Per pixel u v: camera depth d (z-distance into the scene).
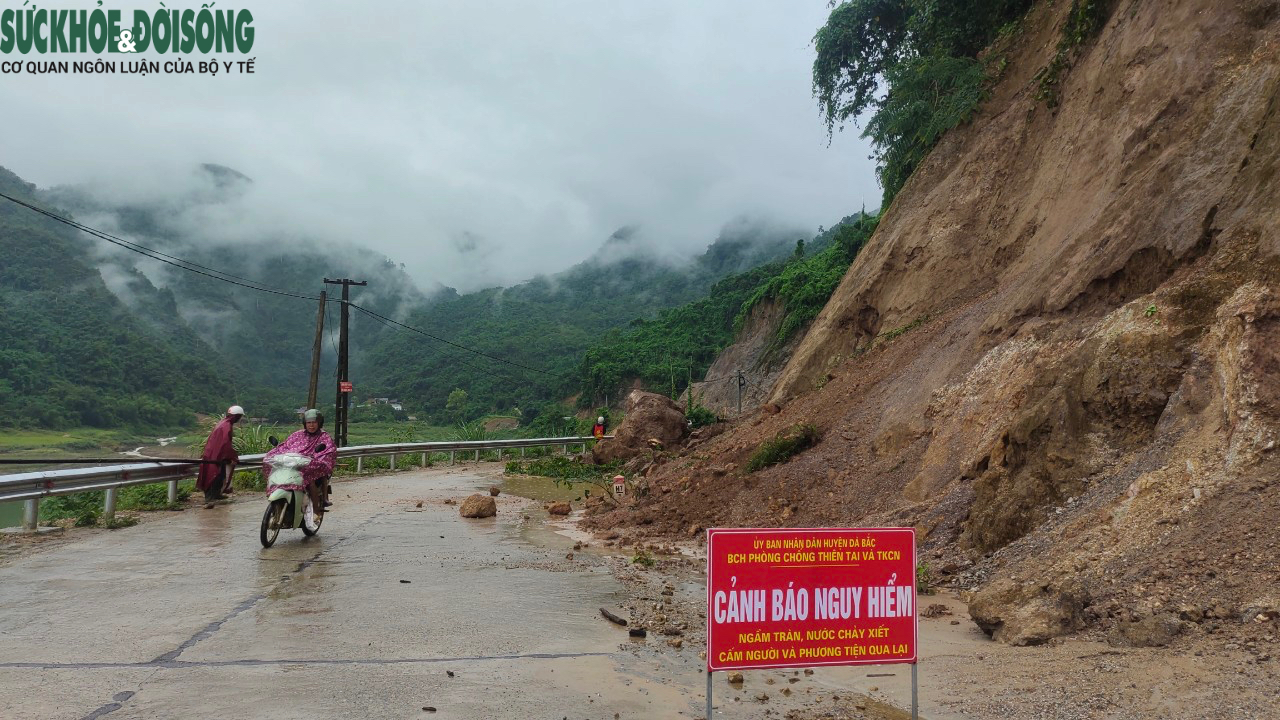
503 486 20.36
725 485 13.02
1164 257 8.84
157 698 4.37
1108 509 6.61
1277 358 6.37
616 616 6.44
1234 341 6.69
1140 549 5.87
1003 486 8.12
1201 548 5.47
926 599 6.98
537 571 8.63
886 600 4.02
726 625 3.80
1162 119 11.05
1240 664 4.17
